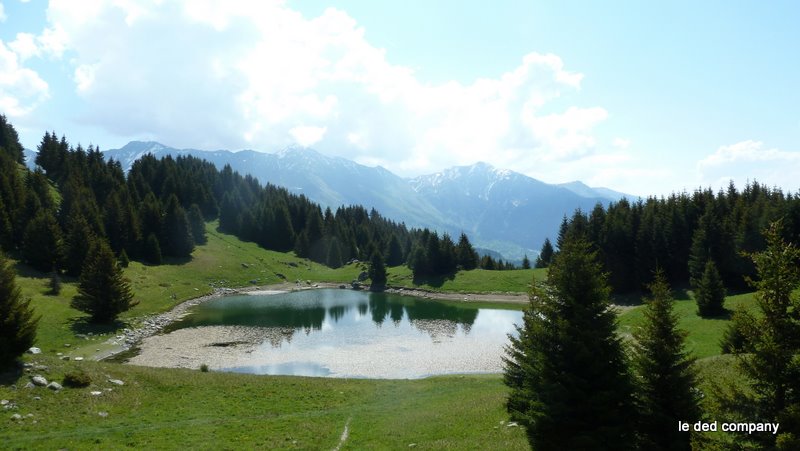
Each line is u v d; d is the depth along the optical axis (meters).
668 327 19.48
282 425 29.52
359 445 26.14
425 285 131.62
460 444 24.56
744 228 80.75
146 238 123.19
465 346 66.50
